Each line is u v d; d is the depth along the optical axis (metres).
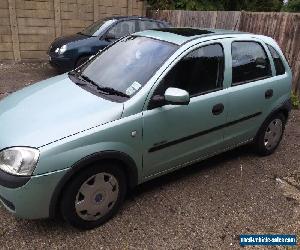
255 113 4.55
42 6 11.43
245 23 9.04
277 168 4.77
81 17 12.20
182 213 3.70
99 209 3.37
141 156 3.52
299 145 5.54
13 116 3.35
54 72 10.44
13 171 2.90
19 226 3.38
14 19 11.12
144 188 4.11
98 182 3.28
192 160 4.12
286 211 3.84
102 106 3.32
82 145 3.05
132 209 3.71
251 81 4.43
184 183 4.26
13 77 9.57
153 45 3.96
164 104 3.52
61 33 12.01
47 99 3.57
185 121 3.75
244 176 4.51
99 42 9.37
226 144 4.41
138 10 13.34
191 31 4.35
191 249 3.21
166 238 3.33
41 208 3.03
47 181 2.94
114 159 3.32
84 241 3.24
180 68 3.71
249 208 3.85
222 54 4.10
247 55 4.41
